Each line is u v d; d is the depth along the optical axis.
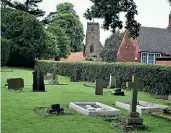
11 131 10.28
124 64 28.41
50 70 46.66
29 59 57.22
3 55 51.12
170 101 19.70
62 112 13.48
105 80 30.67
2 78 31.84
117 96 21.34
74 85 29.20
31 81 30.25
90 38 99.94
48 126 11.16
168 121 12.91
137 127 11.36
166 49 47.81
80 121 12.12
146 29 49.66
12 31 56.19
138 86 11.74
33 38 56.94
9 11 59.03
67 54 74.06
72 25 81.88
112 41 69.38
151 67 24.70
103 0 18.55
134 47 47.66
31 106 15.12
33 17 58.06
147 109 14.56
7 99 17.11
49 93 21.09
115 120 12.42
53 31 72.19
